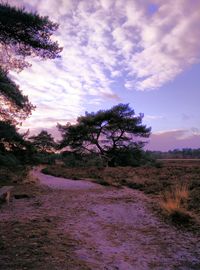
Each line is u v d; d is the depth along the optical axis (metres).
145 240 7.30
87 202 12.14
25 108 18.72
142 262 5.87
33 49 12.58
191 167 31.16
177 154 117.75
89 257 5.76
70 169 35.06
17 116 18.88
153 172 25.94
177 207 9.74
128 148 47.34
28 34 11.95
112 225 8.58
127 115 47.53
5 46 12.63
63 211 10.02
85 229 7.88
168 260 6.04
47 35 12.24
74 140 48.09
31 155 20.42
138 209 10.96
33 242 6.10
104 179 22.31
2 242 5.96
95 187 17.88
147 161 46.59
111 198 13.45
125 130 47.53
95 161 41.66
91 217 9.38
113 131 47.59
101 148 47.69
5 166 18.44
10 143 19.27
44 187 16.69
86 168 36.12
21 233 6.73
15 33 11.80
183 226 8.47
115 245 6.79
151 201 12.57
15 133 18.64
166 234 7.80
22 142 19.67
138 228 8.40
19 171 19.36
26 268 4.76
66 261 5.27
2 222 7.86
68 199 12.73
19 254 5.36
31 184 17.72
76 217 9.23
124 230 8.12
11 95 17.28
